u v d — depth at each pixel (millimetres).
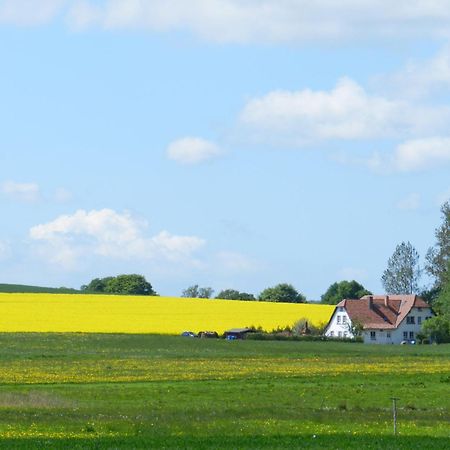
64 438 103125
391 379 185875
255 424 118625
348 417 126688
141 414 127938
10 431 108938
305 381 180375
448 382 181375
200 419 122750
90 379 181375
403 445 98375
